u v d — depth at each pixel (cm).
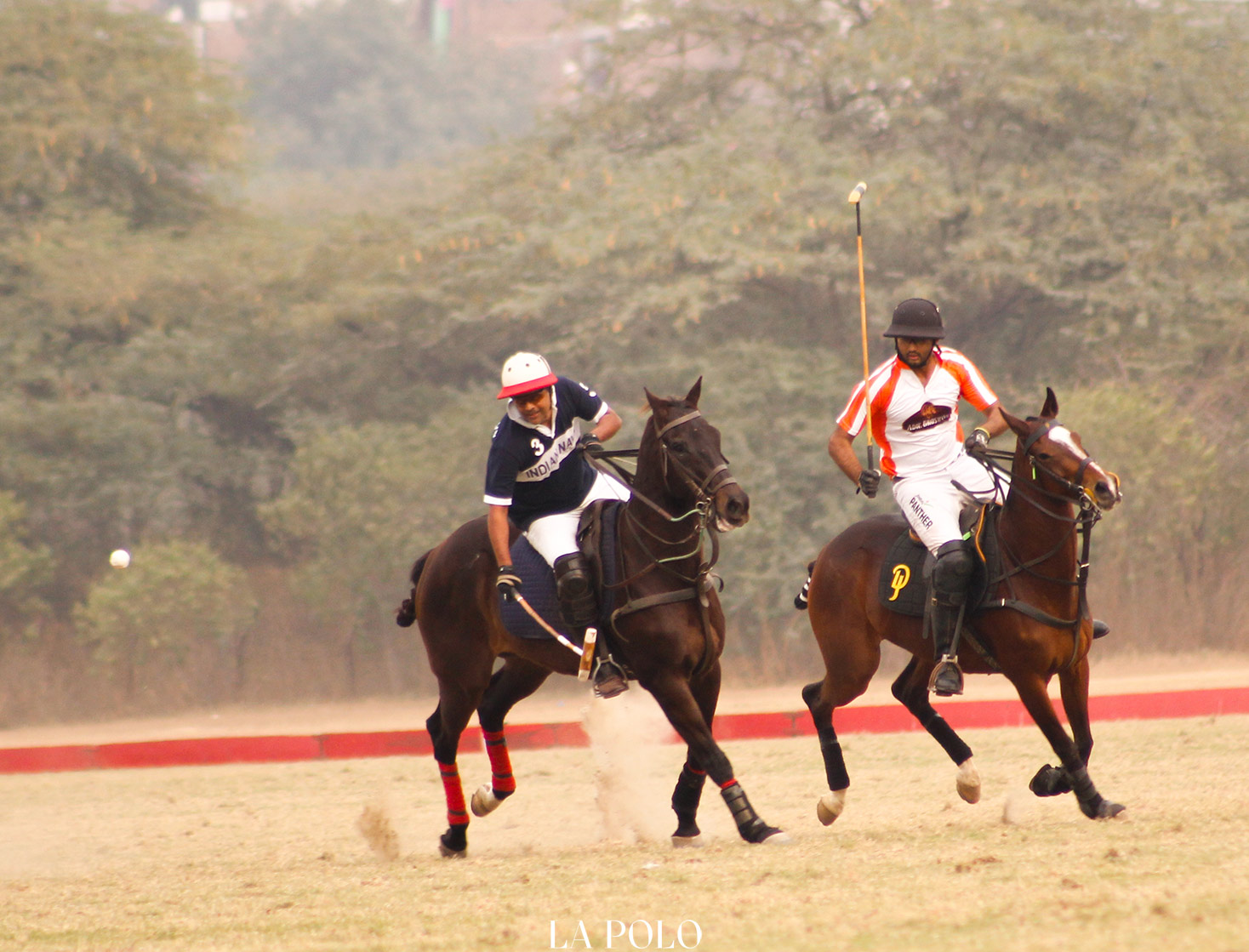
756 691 1830
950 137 2173
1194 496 1848
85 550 2239
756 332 2136
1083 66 2020
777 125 2170
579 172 2177
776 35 2288
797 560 1923
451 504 2056
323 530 2050
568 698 1783
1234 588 1891
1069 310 2131
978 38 2073
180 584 1944
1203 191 1981
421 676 2078
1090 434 1870
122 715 1934
